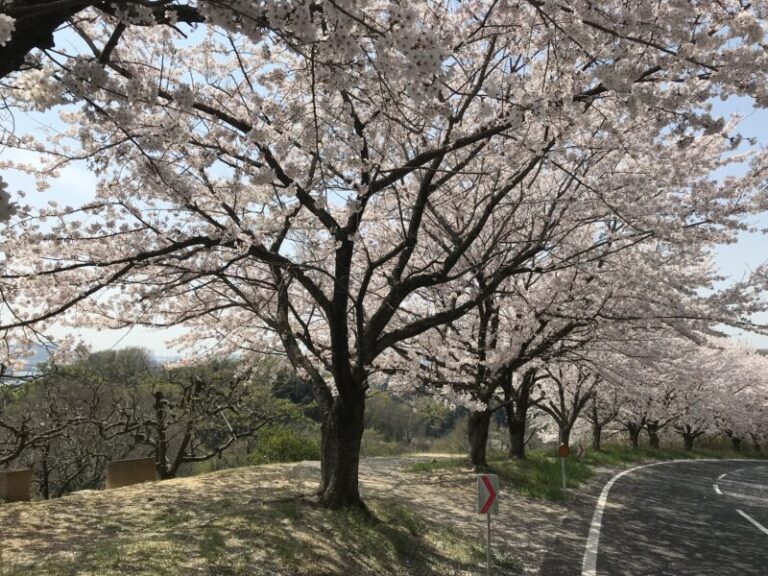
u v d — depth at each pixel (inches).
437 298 577.6
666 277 474.0
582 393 1126.4
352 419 358.6
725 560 355.6
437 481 584.1
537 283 616.7
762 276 479.8
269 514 317.7
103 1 151.8
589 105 260.4
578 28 187.3
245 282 402.0
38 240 301.0
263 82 252.8
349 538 299.3
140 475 542.6
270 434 839.7
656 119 234.1
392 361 562.6
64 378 703.7
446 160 402.6
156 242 336.8
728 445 1916.8
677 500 615.8
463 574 297.3
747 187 444.5
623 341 552.4
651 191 430.6
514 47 316.8
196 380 753.0
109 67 180.5
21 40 145.6
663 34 210.4
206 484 476.4
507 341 602.9
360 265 516.1
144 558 238.2
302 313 520.7
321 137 276.7
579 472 756.0
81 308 375.2
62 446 826.8
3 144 219.0
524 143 279.1
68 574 218.7
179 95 173.9
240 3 139.4
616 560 344.5
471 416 674.8
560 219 434.0
